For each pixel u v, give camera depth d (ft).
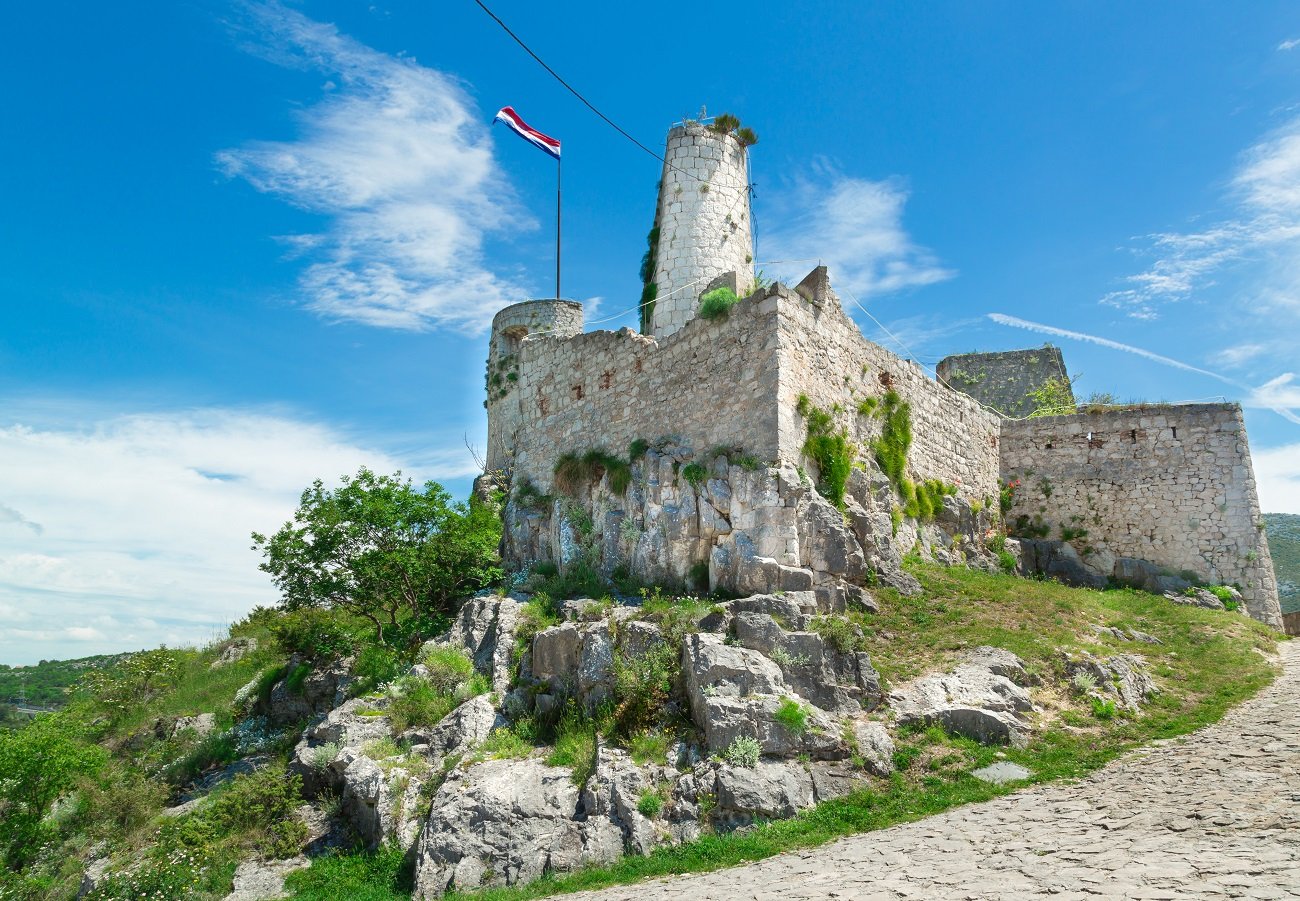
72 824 78.64
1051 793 45.47
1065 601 73.67
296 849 59.52
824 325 80.53
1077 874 31.63
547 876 47.37
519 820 50.78
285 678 91.97
